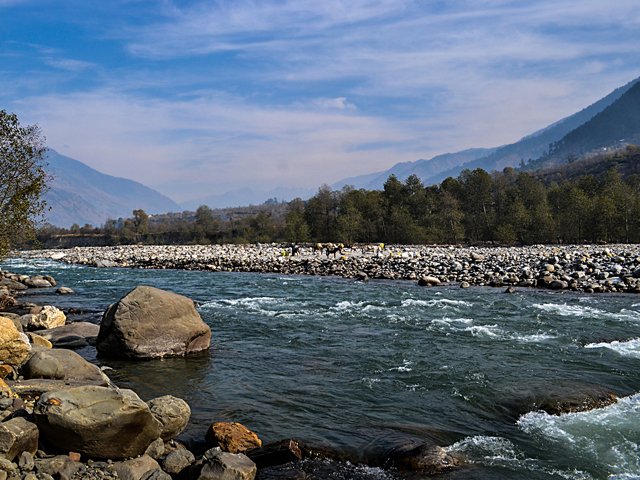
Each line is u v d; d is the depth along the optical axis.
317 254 67.62
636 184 115.38
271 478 7.82
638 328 18.72
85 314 22.91
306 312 22.80
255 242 132.75
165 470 7.83
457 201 112.00
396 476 8.04
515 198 108.25
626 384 12.45
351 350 15.88
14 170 26.86
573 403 11.09
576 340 16.89
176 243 157.00
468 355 15.06
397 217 108.38
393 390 12.11
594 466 8.41
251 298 27.84
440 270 41.03
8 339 10.74
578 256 44.94
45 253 98.38
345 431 9.76
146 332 15.05
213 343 17.00
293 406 11.10
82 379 10.40
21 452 7.16
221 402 11.37
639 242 82.00
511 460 8.60
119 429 7.77
